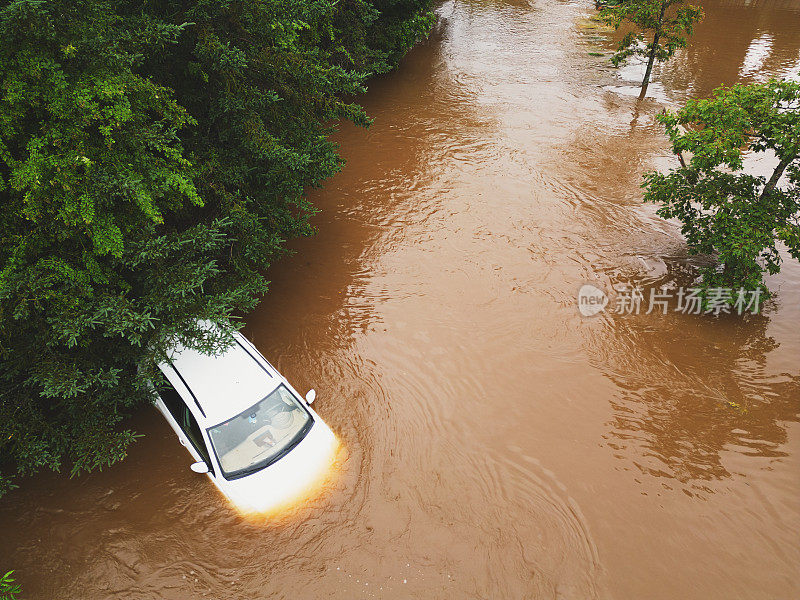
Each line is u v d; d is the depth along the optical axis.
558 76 22.50
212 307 7.43
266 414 7.39
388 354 9.34
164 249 7.30
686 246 11.85
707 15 30.66
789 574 6.26
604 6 31.70
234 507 7.05
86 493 7.37
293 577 6.37
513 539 6.66
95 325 7.23
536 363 9.10
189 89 9.37
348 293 10.73
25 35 6.00
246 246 8.95
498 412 8.30
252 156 9.35
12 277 6.24
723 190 9.68
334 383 8.82
